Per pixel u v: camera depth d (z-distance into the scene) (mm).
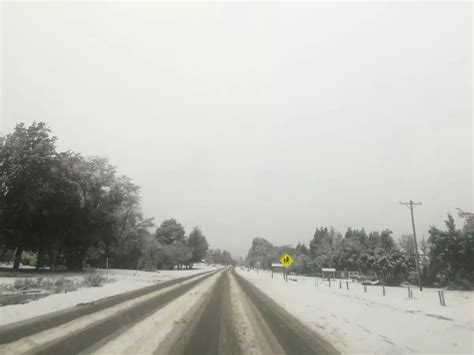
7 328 8016
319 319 11781
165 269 77875
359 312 14266
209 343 7402
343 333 9336
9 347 6422
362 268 49156
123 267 63969
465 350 7688
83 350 6363
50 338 7172
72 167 38812
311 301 18375
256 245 151750
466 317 13219
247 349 7066
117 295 16344
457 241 34500
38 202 33250
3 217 31891
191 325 9359
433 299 22234
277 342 7828
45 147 32750
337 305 16812
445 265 35844
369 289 32875
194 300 15578
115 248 52531
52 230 38344
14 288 16703
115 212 45062
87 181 41281
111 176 43750
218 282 30750
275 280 42875
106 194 44188
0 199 30672
